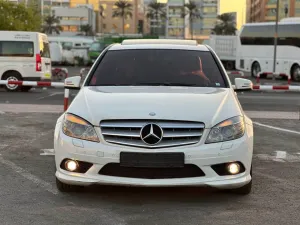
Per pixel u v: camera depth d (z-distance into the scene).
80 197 4.96
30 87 19.41
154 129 4.44
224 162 4.51
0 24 40.41
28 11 42.53
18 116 11.04
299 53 29.41
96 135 4.54
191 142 4.47
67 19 128.00
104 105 4.74
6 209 4.60
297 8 93.94
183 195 5.04
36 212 4.52
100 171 4.53
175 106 4.67
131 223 4.25
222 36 47.88
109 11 142.38
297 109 13.42
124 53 6.18
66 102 10.95
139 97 4.91
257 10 113.62
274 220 4.37
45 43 19.84
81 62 55.59
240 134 4.66
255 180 5.77
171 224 4.23
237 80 6.11
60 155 4.72
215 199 4.94
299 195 5.17
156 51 6.20
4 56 18.75
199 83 5.67
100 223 4.25
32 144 7.84
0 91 18.92
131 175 4.50
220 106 4.81
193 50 6.28
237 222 4.30
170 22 135.25
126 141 4.48
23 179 5.68
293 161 6.89
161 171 4.48
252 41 34.00
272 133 9.24
